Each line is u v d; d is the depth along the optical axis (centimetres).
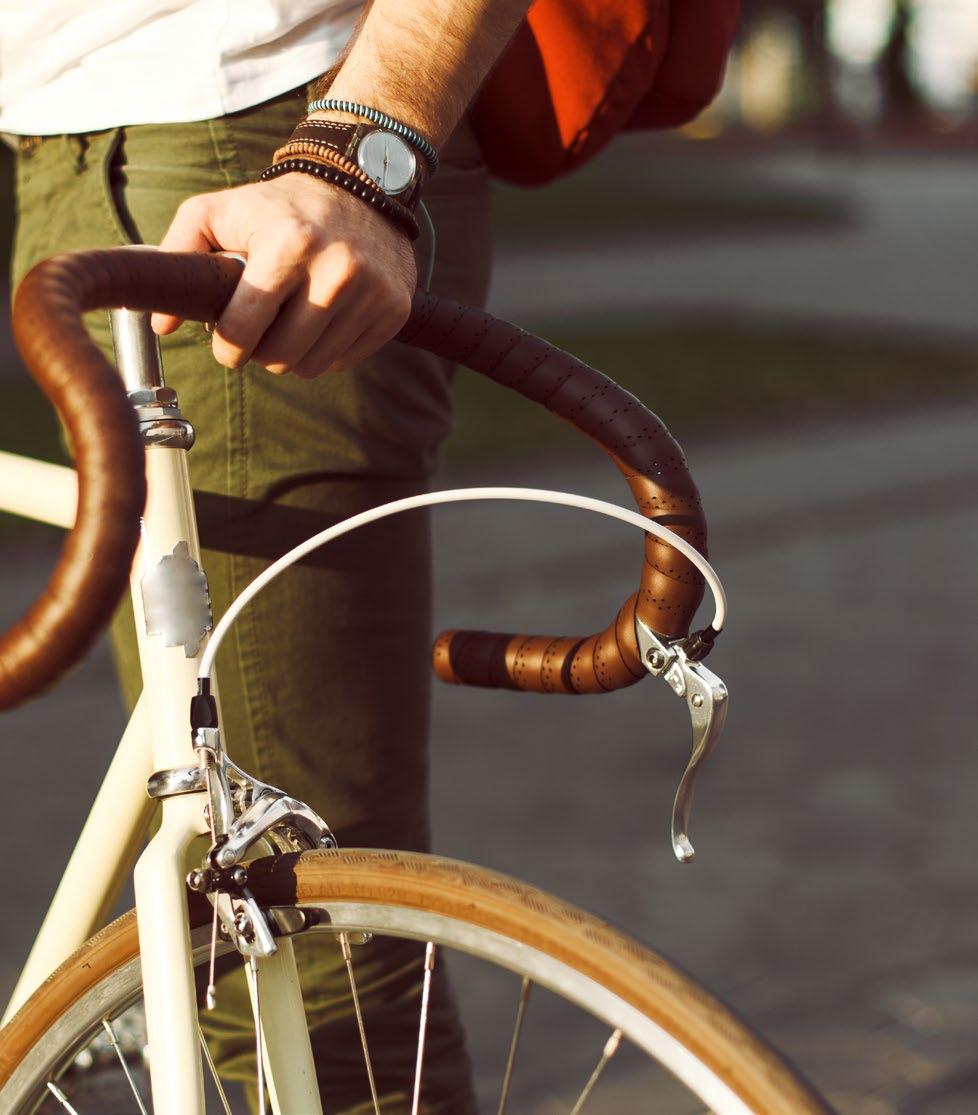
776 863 322
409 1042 142
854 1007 266
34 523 562
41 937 124
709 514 622
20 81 135
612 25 142
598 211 1934
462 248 142
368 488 136
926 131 3703
